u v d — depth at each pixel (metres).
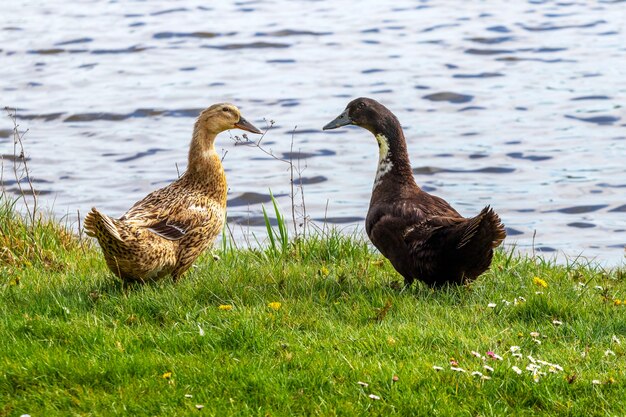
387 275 10.55
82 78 28.12
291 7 37.19
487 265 9.54
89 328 8.30
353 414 7.13
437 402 7.25
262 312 8.72
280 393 7.35
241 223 17.56
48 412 7.11
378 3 37.94
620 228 17.56
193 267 10.59
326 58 30.41
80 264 10.83
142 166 21.27
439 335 8.34
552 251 16.31
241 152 22.47
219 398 7.26
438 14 35.88
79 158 21.64
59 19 35.06
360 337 8.31
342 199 19.19
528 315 9.07
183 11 36.38
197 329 8.37
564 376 7.58
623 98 26.05
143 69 29.16
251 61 30.16
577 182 20.25
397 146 10.70
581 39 32.06
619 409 7.20
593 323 8.75
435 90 27.11
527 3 37.44
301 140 23.25
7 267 10.45
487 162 21.72
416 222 9.89
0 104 25.56
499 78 28.22
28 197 18.94
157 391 7.34
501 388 7.48
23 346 7.95
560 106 25.61
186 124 24.44
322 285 9.67
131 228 9.34
